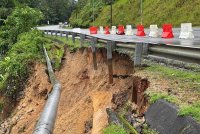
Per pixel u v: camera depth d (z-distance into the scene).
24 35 41.19
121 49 14.62
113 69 15.34
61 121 15.46
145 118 8.39
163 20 51.66
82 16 92.31
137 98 10.09
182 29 23.09
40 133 8.00
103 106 12.37
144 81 10.17
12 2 86.88
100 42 18.77
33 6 108.38
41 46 35.59
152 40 20.58
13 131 20.69
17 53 32.22
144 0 63.41
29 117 21.12
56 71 26.12
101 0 88.06
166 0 55.28
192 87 8.98
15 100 25.61
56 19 150.25
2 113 25.86
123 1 72.06
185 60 9.29
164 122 7.35
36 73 25.67
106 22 72.25
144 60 13.21
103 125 10.27
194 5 47.41
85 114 14.27
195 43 16.31
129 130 8.06
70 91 19.67
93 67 18.88
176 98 7.98
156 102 8.22
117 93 12.31
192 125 6.40
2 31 48.75
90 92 16.72
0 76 29.55
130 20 62.75
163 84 9.44
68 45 29.91
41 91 22.59
